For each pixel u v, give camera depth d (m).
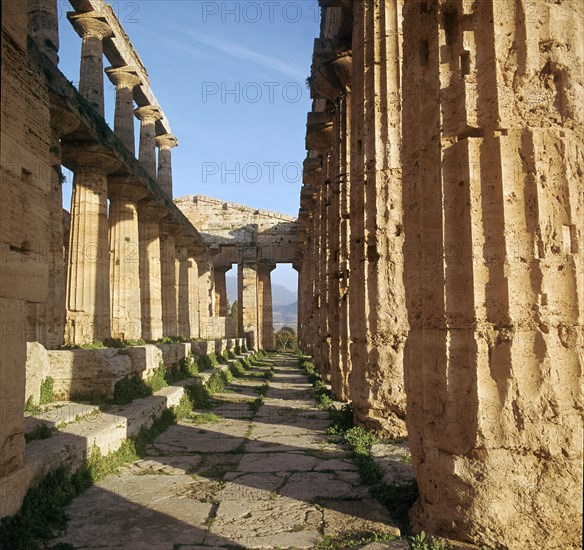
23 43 6.42
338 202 15.57
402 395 10.55
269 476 8.00
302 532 5.77
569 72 5.29
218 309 50.91
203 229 45.62
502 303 5.16
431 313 5.72
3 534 5.35
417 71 6.22
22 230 6.24
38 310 11.77
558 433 4.96
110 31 19.30
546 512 4.89
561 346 5.07
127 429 9.60
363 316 11.20
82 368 11.35
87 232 14.86
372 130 11.41
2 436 5.73
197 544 5.50
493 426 5.09
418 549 5.04
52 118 12.23
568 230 5.19
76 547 5.47
